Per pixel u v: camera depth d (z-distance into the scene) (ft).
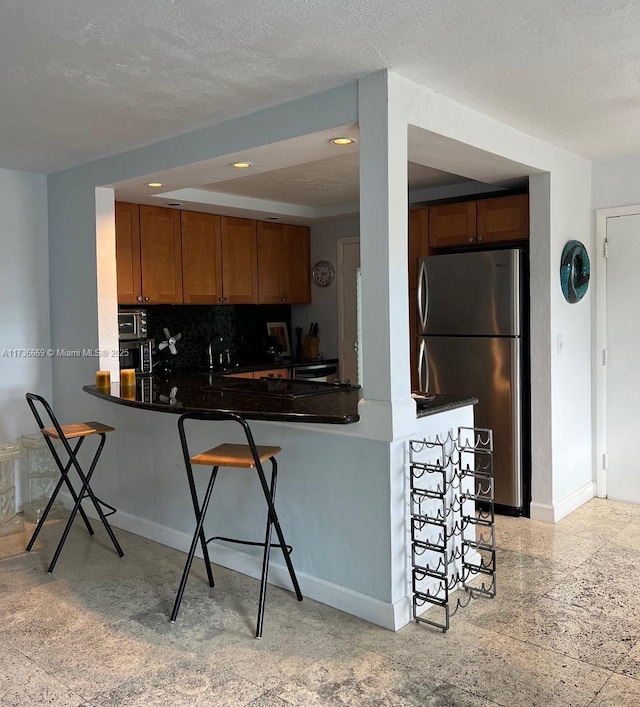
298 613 9.06
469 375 13.60
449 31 7.09
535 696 7.00
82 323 13.24
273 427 9.91
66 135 10.90
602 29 7.10
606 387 14.10
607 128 11.18
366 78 8.36
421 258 14.17
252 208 16.99
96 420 13.17
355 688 7.21
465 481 10.42
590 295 14.08
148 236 15.81
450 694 7.06
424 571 8.73
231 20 6.73
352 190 15.98
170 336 17.75
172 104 9.37
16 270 13.50
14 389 13.56
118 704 6.98
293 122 9.25
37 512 13.37
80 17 6.62
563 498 13.17
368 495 8.76
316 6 6.46
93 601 9.52
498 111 10.09
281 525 9.91
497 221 13.73
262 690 7.20
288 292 19.74
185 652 8.04
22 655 8.02
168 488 11.76
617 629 8.46
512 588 9.75
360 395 10.61
